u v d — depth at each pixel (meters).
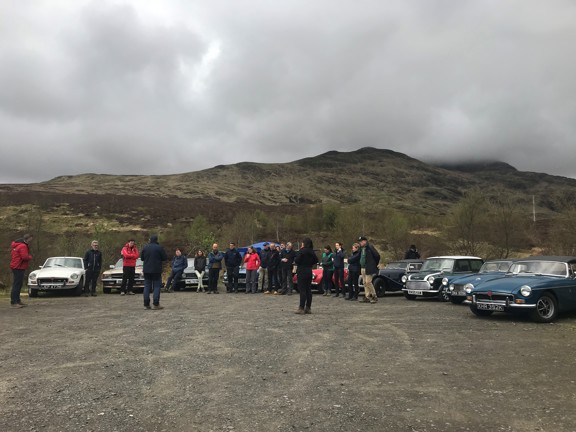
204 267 20.20
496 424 3.96
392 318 10.49
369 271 14.32
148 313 11.33
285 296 16.89
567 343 7.53
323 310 12.09
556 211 32.38
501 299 10.05
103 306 13.02
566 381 5.28
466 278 13.22
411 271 16.42
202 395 4.76
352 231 45.44
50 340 7.70
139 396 4.72
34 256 26.09
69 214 73.56
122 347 7.13
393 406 4.43
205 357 6.48
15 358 6.40
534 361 6.27
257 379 5.37
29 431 3.78
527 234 31.64
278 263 18.17
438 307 12.91
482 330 8.84
